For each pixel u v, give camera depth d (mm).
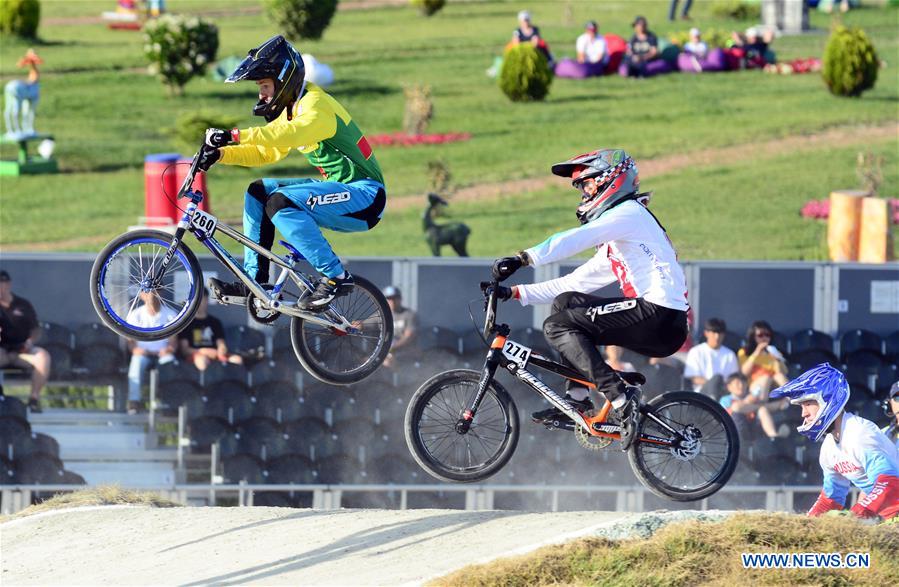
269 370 32250
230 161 17672
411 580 17578
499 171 66250
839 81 79125
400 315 32875
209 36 78125
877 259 46062
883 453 18234
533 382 18422
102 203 59969
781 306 35281
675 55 87312
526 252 17562
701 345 33156
